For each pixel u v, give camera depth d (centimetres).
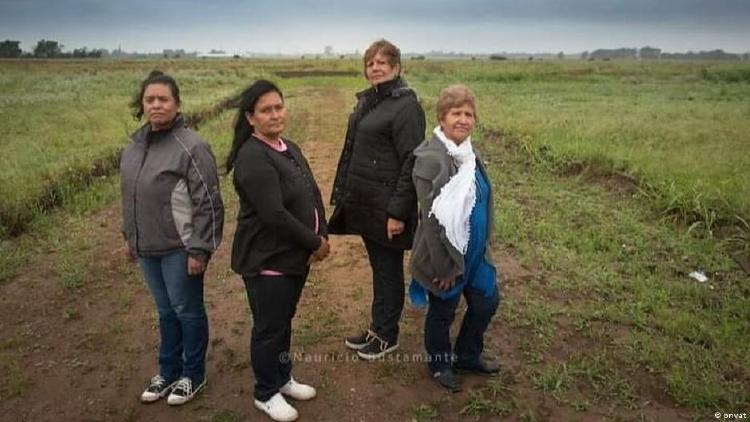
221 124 1491
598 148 988
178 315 348
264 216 310
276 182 312
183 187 328
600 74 4316
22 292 520
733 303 490
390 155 367
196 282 343
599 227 673
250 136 321
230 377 389
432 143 340
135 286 532
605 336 437
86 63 6944
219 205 336
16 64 6109
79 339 441
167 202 326
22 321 469
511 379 385
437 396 368
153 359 414
